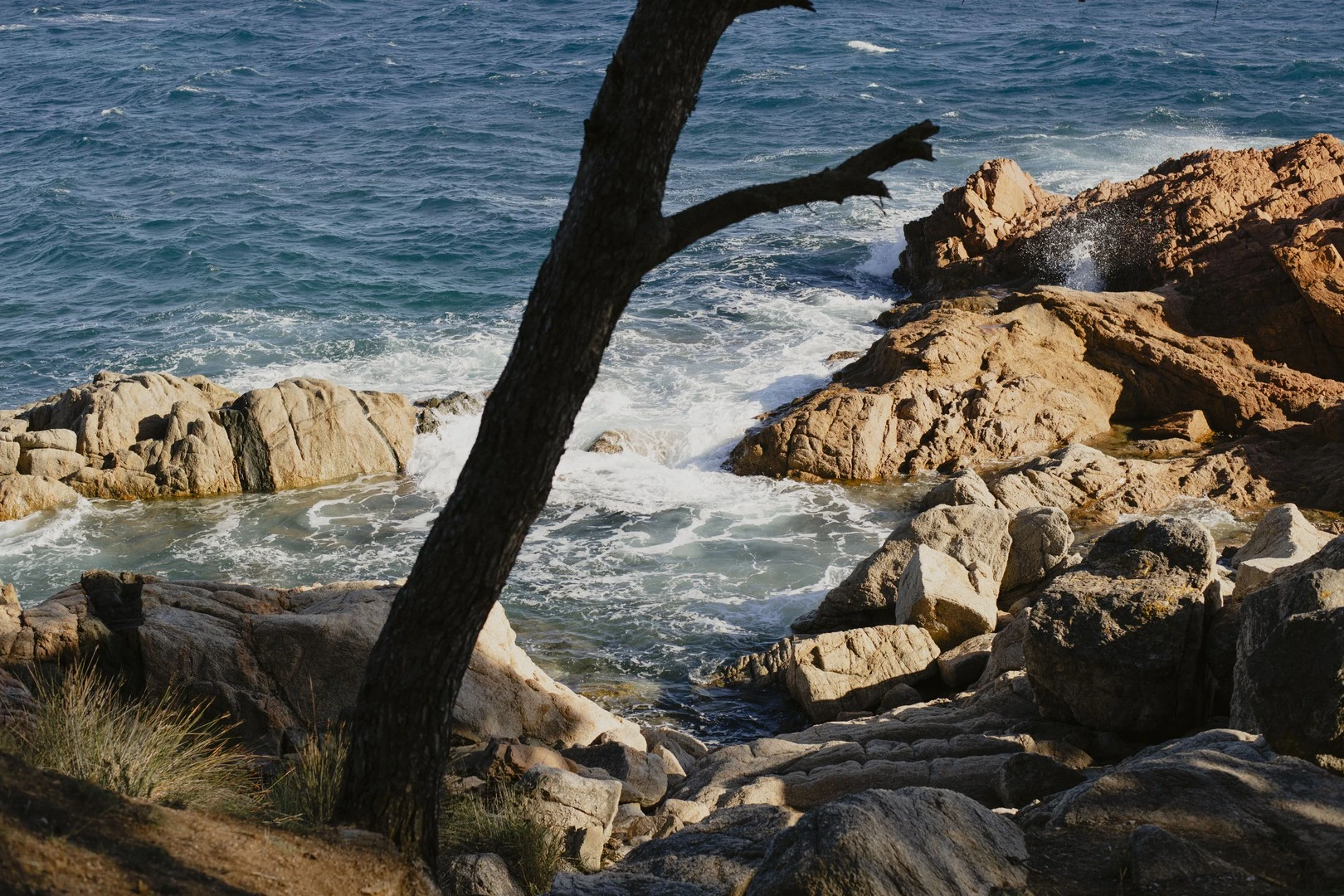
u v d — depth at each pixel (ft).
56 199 164.66
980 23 309.22
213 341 112.47
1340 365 88.28
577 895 22.13
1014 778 29.12
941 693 53.11
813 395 89.56
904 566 59.82
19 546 73.97
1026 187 122.01
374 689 21.86
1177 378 87.86
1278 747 25.48
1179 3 332.19
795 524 75.51
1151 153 178.29
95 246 144.56
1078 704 38.04
